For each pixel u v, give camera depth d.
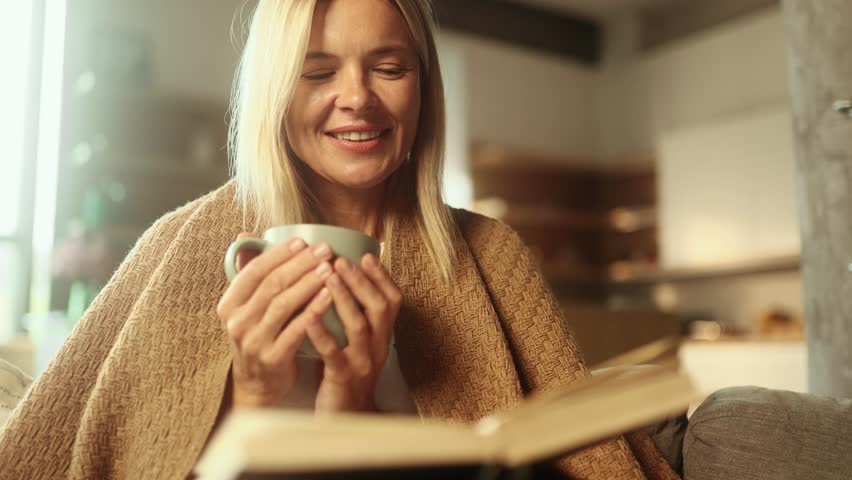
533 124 6.68
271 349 0.70
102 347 0.89
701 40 6.33
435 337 0.93
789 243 5.30
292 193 0.94
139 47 5.02
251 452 0.42
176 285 0.88
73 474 0.81
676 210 6.10
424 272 0.96
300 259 0.69
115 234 4.71
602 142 7.02
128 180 4.94
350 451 0.45
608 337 2.02
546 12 6.82
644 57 6.77
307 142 0.92
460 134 6.36
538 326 0.97
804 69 1.34
